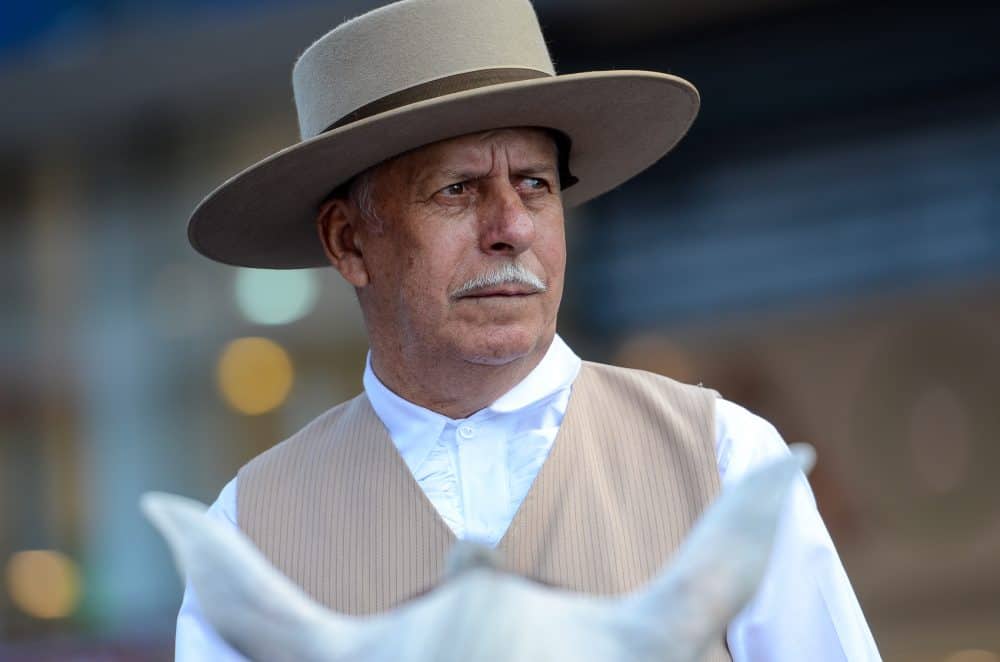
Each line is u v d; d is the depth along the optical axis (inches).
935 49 1017.5
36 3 1085.8
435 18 236.1
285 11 1027.3
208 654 229.8
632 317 1127.6
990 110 1038.4
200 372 1126.4
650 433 233.0
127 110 1098.1
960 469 1317.7
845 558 1315.2
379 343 244.8
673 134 255.9
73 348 1143.6
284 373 1116.5
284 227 264.1
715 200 1103.6
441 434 237.5
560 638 82.8
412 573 225.6
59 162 1137.4
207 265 1122.7
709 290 1112.8
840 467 1341.0
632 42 1029.8
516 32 239.8
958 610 1170.6
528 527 223.1
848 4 1005.8
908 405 1327.5
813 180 1087.6
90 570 1128.2
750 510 86.9
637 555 221.1
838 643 217.0
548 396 235.6
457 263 229.3
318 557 231.6
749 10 991.6
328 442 245.9
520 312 229.1
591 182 271.0
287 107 1088.8
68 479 1142.3
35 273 1150.3
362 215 242.5
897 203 1076.5
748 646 219.3
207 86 1073.5
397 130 225.5
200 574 90.7
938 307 1315.2
